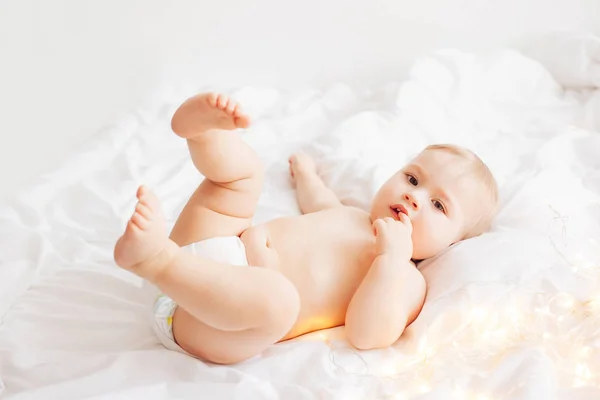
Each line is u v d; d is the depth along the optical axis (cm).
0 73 213
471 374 124
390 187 156
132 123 194
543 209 161
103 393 115
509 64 217
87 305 140
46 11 212
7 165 213
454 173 155
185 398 118
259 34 228
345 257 143
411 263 148
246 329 120
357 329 132
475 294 136
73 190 169
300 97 216
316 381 124
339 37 231
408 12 229
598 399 118
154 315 129
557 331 132
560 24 233
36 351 128
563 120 207
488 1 229
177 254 117
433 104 204
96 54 220
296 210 171
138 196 114
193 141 133
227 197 139
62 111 221
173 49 225
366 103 212
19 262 150
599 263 144
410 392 123
